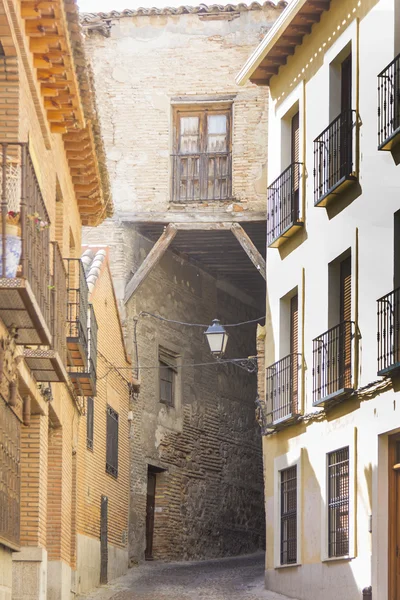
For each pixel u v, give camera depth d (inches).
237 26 1338.6
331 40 1008.2
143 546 1323.8
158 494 1380.4
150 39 1349.7
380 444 870.4
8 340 592.7
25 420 702.5
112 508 1203.2
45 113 732.7
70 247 995.3
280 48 1102.4
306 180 1055.6
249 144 1320.1
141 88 1344.7
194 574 1221.7
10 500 636.1
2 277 529.7
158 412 1380.4
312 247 1032.8
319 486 984.3
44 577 776.9
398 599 842.8
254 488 1594.5
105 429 1175.0
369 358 895.1
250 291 1611.7
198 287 1493.6
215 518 1482.5
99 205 1026.1
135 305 1348.4
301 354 1040.2
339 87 1009.5
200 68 1338.6
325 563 955.3
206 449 1482.5
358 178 933.8
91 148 894.4
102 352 1154.7
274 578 1071.6
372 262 899.4
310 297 1030.4
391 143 858.8
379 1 909.8
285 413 1071.6
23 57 634.8
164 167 1332.4
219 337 1085.8
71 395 949.2
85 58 719.1
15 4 593.6
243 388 1593.3
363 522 887.7
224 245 1412.4
